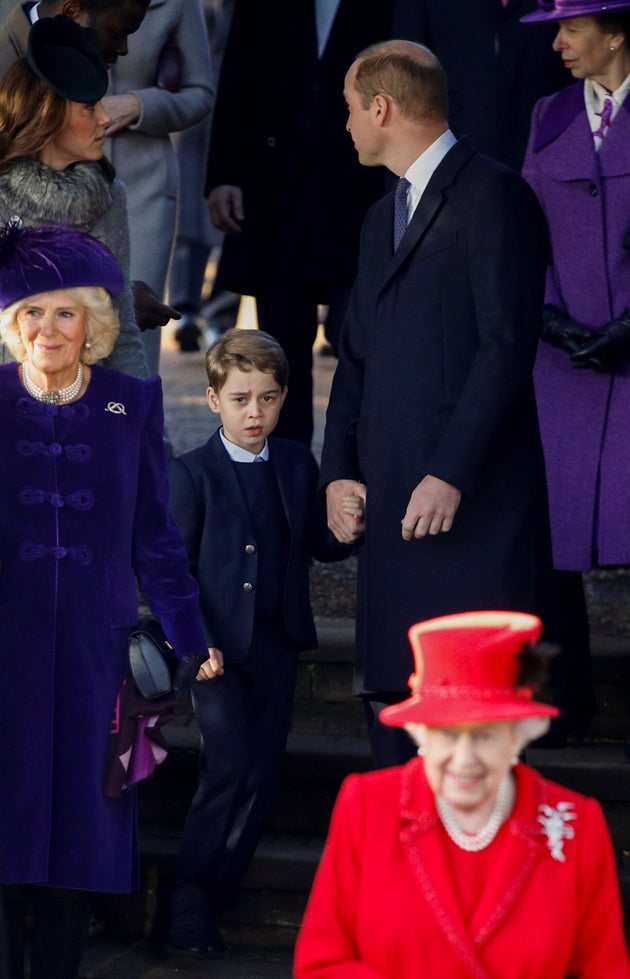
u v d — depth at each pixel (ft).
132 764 45.55
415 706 31.81
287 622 55.36
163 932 55.06
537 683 32.45
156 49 72.95
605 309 58.80
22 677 45.19
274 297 74.79
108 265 46.16
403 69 49.26
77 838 44.98
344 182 73.10
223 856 54.60
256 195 74.69
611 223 58.65
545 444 59.82
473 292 48.70
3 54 57.21
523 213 48.93
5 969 46.39
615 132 58.65
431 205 49.21
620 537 58.34
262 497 55.72
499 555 48.49
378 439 49.90
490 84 65.57
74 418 46.29
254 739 55.36
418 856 33.58
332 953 34.01
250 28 74.43
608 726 61.16
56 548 45.62
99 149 51.65
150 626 46.75
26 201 49.83
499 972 33.27
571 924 33.40
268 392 55.26
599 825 33.99
